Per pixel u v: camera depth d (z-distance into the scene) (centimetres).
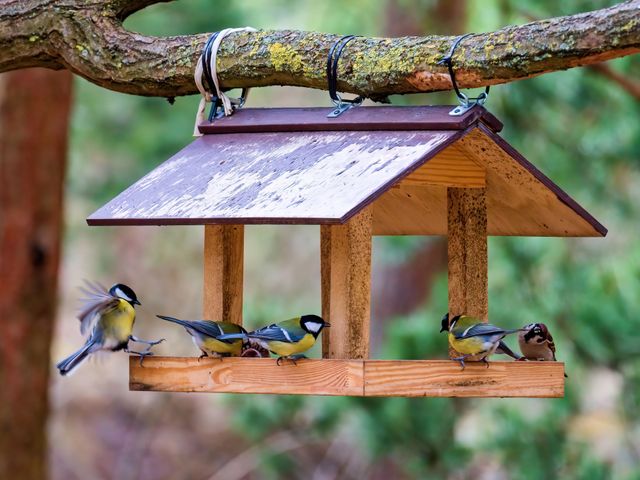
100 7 821
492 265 1484
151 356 758
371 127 755
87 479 2497
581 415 1491
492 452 1398
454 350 777
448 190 804
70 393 2683
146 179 792
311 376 708
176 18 2086
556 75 1492
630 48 652
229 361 736
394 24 1889
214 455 2531
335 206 652
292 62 771
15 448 1523
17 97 1523
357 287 730
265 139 796
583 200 1602
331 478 2102
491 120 746
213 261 802
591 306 1364
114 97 2327
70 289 2892
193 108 2291
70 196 2428
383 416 1367
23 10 821
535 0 1452
